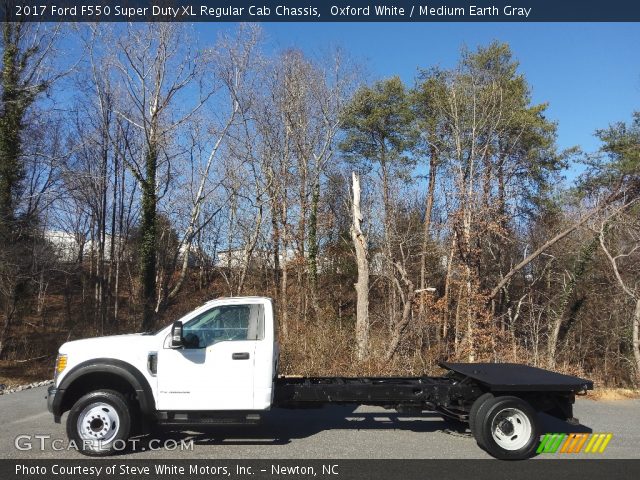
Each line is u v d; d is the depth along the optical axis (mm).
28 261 19641
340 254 29422
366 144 31500
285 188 26969
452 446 7066
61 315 26938
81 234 29188
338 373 13047
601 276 20141
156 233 27156
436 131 24438
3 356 19641
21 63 20172
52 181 21828
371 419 8562
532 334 18375
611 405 10258
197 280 32125
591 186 24000
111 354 6629
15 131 19828
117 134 26844
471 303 16828
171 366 6641
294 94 28266
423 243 21953
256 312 6977
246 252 28141
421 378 8203
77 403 6484
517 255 22609
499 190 20625
